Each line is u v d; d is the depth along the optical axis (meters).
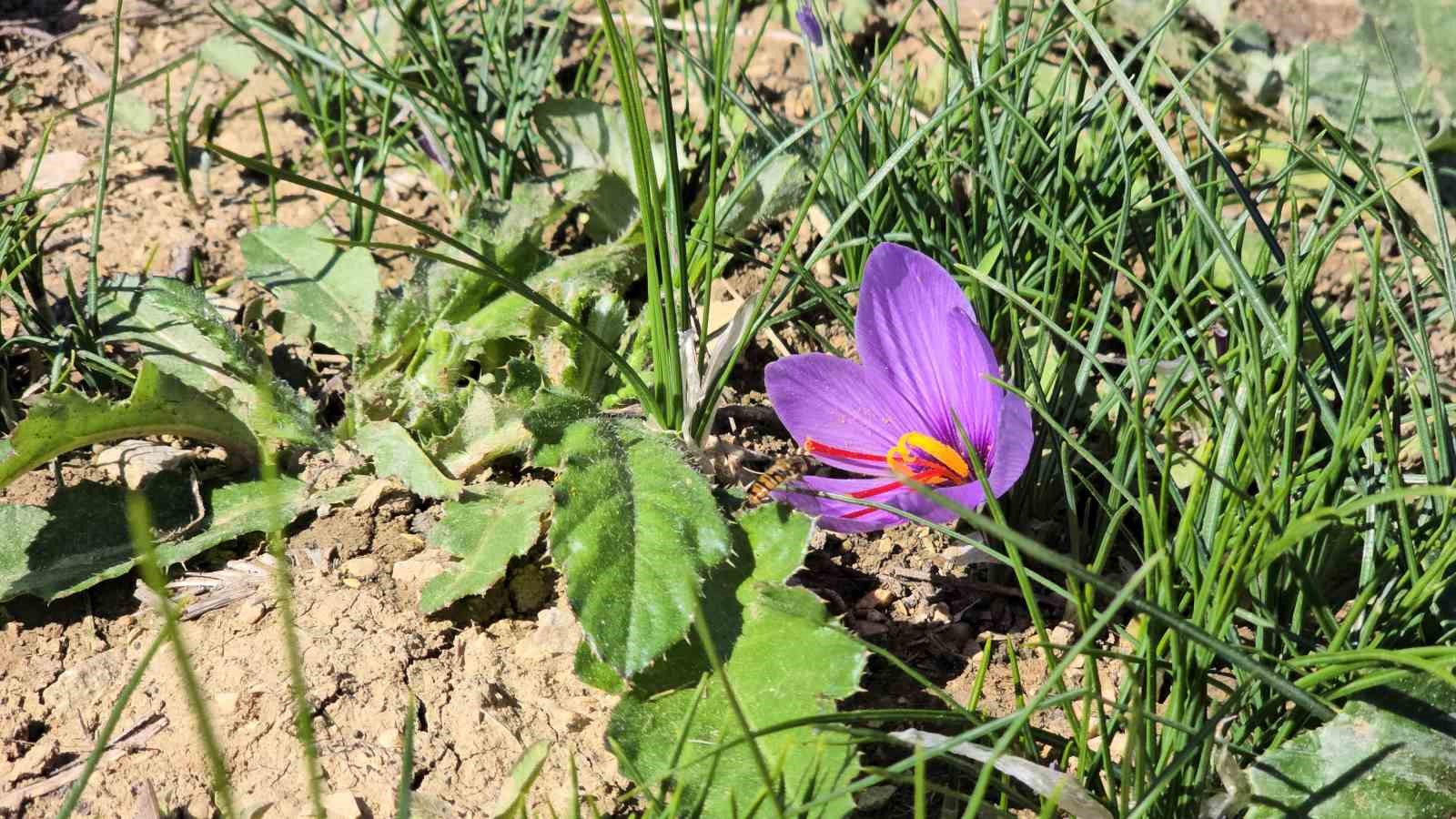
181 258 0.56
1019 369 0.49
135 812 0.43
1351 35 0.57
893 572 0.49
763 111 0.59
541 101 0.59
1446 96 0.56
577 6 0.65
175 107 0.61
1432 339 0.54
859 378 0.47
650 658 0.44
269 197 0.58
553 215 0.53
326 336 0.52
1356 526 0.44
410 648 0.46
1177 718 0.42
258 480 0.49
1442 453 0.44
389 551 0.48
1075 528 0.47
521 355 0.51
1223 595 0.41
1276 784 0.42
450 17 0.64
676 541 0.45
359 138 0.58
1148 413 0.49
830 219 0.54
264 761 0.44
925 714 0.41
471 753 0.44
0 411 0.50
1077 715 0.45
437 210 0.58
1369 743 0.42
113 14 0.65
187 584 0.47
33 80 0.62
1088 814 0.41
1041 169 0.51
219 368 0.51
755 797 0.42
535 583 0.47
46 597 0.46
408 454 0.48
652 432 0.47
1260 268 0.49
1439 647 0.40
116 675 0.45
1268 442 0.44
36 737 0.44
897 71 0.61
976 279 0.49
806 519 0.46
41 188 0.58
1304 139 0.58
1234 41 0.58
